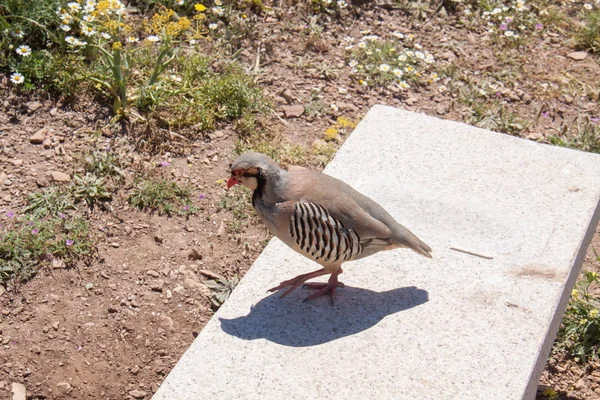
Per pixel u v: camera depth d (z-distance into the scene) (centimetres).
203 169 216
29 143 214
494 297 165
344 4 266
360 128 199
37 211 199
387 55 254
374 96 245
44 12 234
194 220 205
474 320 161
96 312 186
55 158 211
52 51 233
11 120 219
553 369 192
